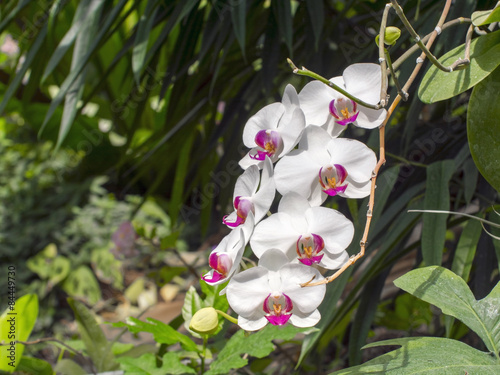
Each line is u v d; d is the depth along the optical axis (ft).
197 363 4.01
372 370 2.97
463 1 3.76
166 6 5.21
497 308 3.07
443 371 2.90
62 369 4.08
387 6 2.97
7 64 14.96
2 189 15.39
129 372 3.76
